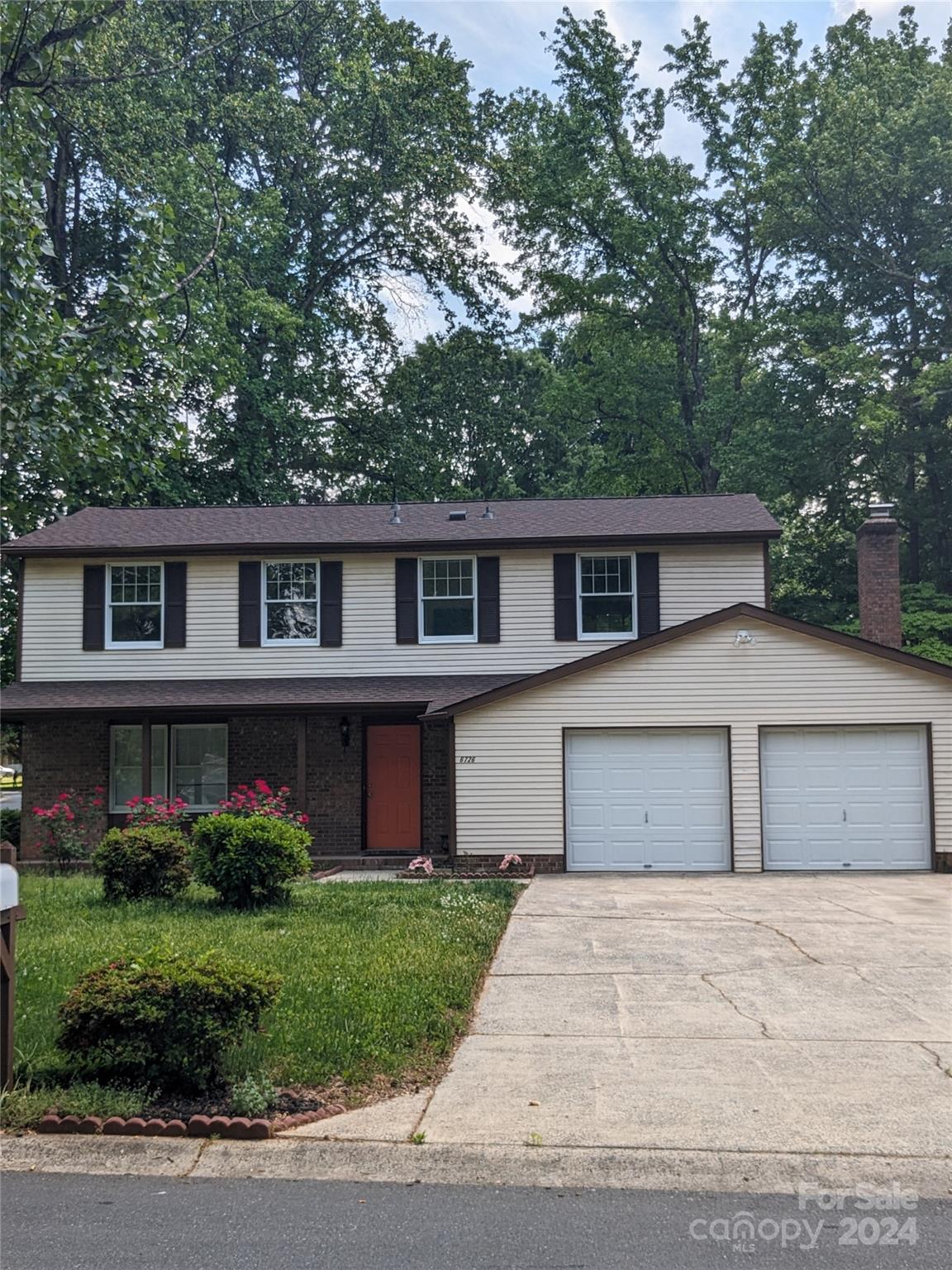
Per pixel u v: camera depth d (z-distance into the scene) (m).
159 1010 5.84
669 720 16.92
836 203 31.77
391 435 34.12
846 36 34.03
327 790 18.98
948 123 30.25
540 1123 5.59
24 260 10.34
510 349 37.66
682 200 34.38
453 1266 4.14
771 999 8.26
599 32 33.53
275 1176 5.04
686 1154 5.19
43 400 10.61
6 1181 4.99
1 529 12.44
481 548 19.30
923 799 16.69
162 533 20.02
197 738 19.34
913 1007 8.00
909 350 31.28
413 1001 7.63
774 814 16.89
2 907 5.93
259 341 30.42
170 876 12.74
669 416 34.94
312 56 33.53
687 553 19.20
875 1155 5.19
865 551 20.77
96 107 23.58
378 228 33.81
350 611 19.47
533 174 34.59
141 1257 4.22
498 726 17.12
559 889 14.69
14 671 27.70
